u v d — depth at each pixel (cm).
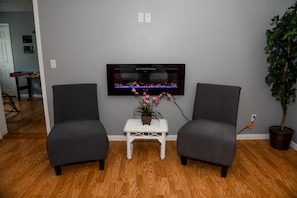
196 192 206
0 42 616
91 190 208
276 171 240
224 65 302
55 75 300
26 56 624
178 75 297
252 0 284
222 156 223
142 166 251
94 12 282
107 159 267
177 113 315
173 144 310
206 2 283
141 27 288
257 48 298
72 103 273
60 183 219
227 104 268
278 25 262
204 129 239
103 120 316
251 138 324
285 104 284
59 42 290
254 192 206
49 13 281
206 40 294
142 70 294
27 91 642
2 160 263
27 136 332
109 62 298
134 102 310
